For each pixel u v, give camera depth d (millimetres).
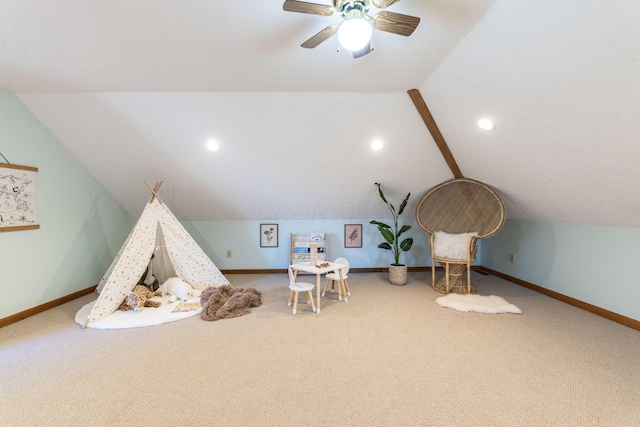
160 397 1844
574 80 1836
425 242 5152
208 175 4055
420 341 2549
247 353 2367
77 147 3619
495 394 1854
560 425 1603
